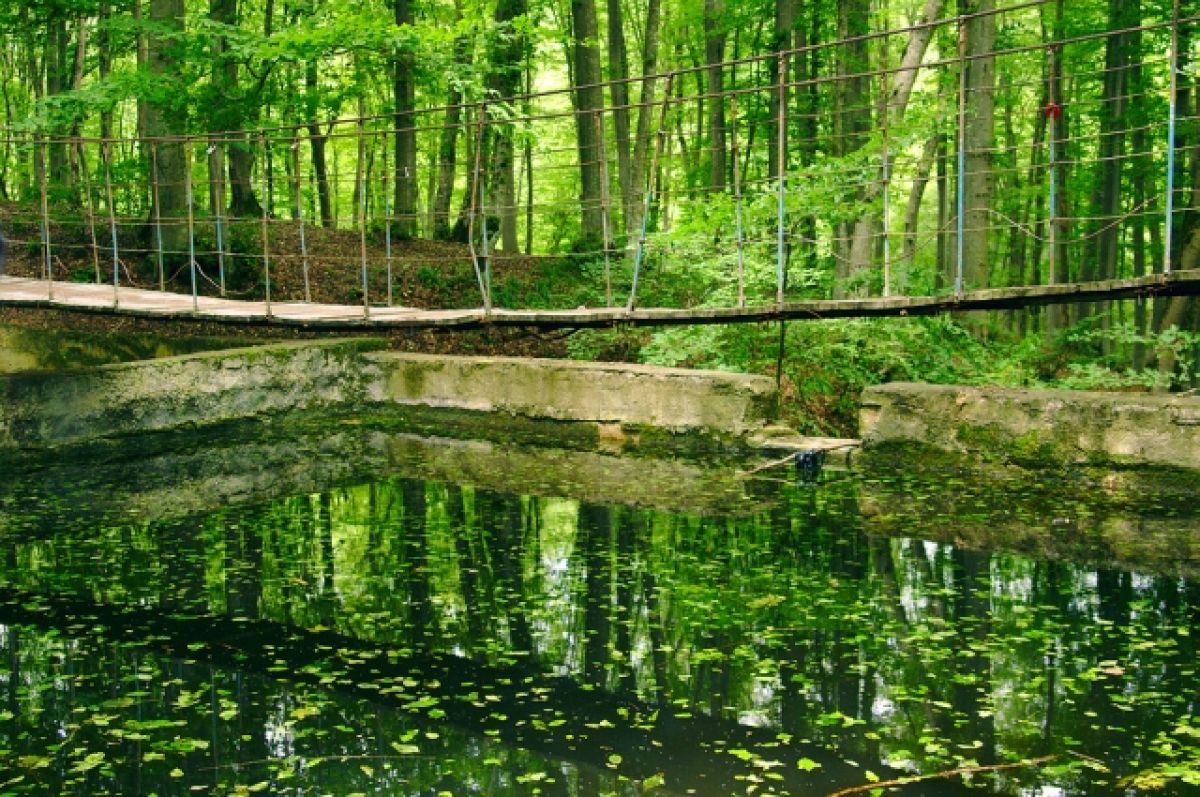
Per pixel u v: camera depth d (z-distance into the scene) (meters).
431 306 13.98
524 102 14.70
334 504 8.24
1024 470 8.26
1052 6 17.30
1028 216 19.81
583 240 16.03
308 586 6.13
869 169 9.53
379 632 5.35
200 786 3.76
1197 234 11.12
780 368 9.98
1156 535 6.83
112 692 4.62
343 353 12.03
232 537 7.25
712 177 17.41
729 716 4.29
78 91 10.97
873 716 4.26
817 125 16.00
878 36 6.80
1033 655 4.90
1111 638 5.10
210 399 10.88
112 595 5.99
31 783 3.78
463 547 6.96
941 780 3.72
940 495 7.99
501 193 16.27
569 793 3.67
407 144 16.48
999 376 10.25
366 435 10.95
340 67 11.89
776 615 5.52
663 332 11.27
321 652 5.08
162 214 13.36
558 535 7.23
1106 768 3.78
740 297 7.59
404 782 3.77
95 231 15.30
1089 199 17.72
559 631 5.32
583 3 15.59
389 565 6.54
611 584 6.10
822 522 7.40
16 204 17.52
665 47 20.77
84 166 11.70
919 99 10.29
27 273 13.77
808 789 3.68
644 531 7.30
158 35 10.97
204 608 5.75
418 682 4.71
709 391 9.82
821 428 10.62
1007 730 4.11
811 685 4.60
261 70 11.18
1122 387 11.20
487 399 11.23
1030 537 6.88
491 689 4.61
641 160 15.91
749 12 16.05
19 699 4.55
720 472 9.07
